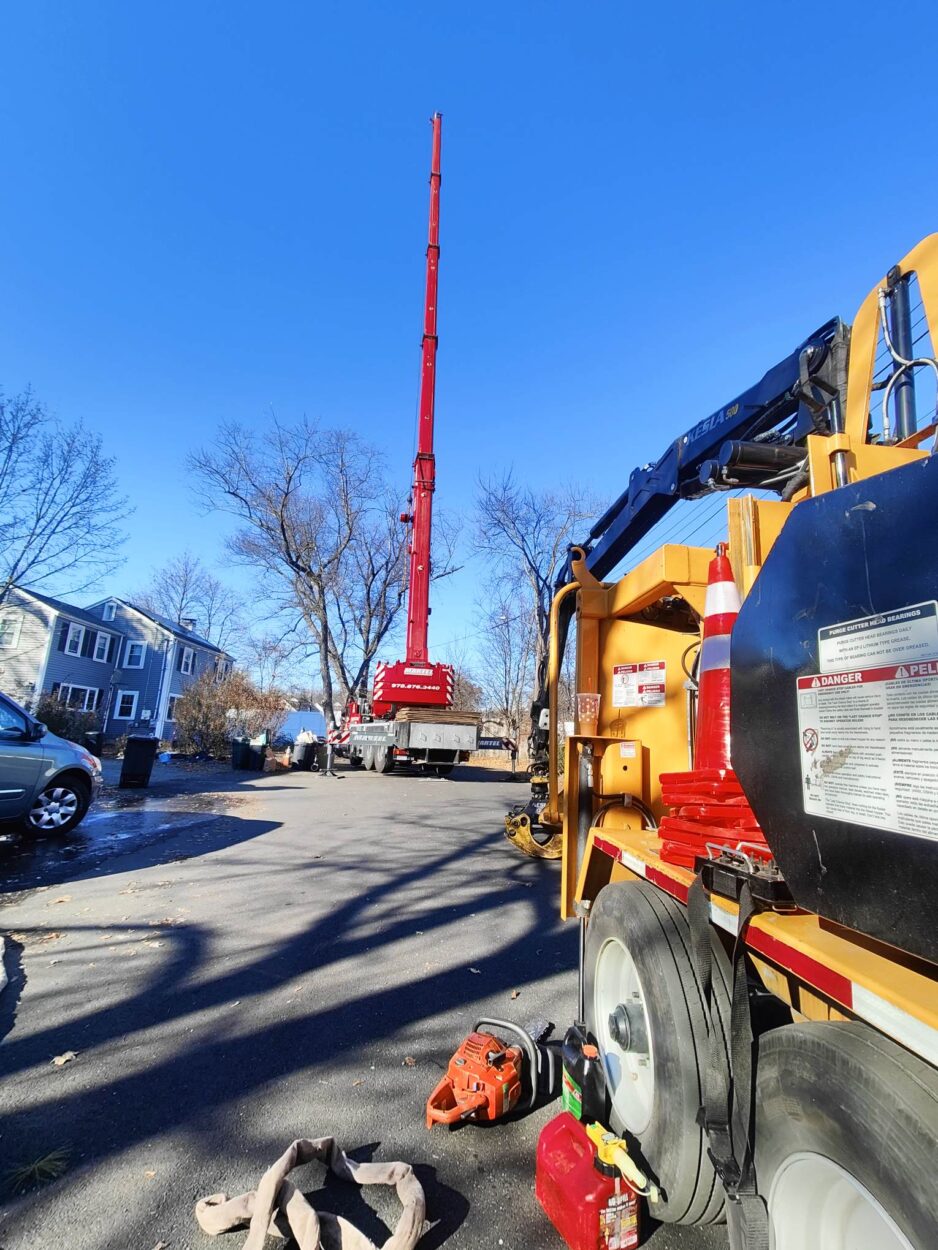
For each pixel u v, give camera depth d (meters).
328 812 10.60
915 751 1.19
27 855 7.11
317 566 28.55
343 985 4.02
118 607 34.38
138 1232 2.07
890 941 1.23
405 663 16.94
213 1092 2.86
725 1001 1.89
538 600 29.38
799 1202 1.41
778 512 2.33
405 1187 2.14
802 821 1.50
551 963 4.43
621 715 3.85
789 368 3.47
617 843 2.77
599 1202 1.96
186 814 10.01
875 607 1.32
